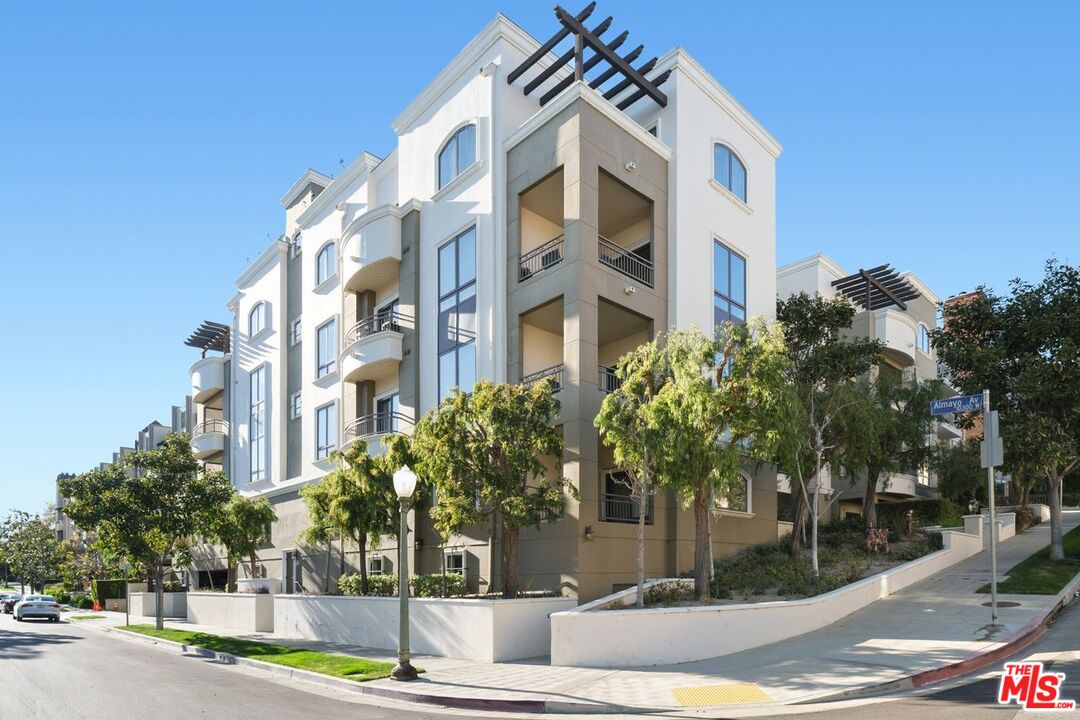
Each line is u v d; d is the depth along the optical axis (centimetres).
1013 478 3091
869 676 1111
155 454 2414
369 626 1830
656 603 1586
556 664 1348
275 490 3228
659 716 979
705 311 2281
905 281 3569
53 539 6062
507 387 1667
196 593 2895
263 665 1562
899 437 2308
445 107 2420
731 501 1886
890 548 2280
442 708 1088
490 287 2139
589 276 1923
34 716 1027
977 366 2216
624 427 1538
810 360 2298
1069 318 2094
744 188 2573
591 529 1802
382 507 1978
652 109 2352
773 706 999
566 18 2045
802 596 1686
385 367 2522
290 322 3375
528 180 2089
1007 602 1656
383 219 2516
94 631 2772
